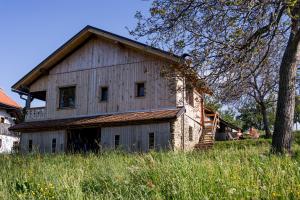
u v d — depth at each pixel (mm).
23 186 6848
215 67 12352
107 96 23609
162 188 5809
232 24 11375
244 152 10633
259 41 12148
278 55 16203
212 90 13320
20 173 9062
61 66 25562
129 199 5422
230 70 12312
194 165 6719
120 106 22969
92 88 24156
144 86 22516
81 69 24812
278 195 4863
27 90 26375
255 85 20203
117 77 23484
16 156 14336
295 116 51219
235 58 12078
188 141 22703
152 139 20922
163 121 20531
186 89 14367
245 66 12398
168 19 12641
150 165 7297
